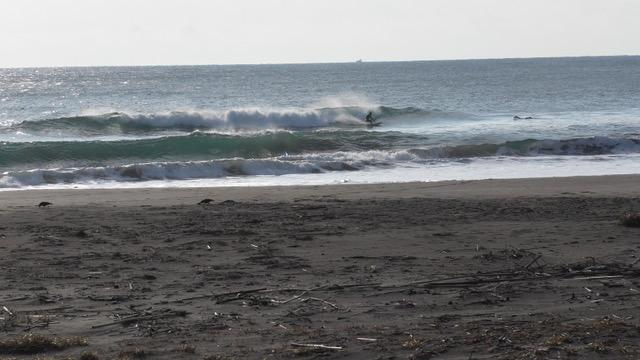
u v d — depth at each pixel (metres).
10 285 11.27
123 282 11.44
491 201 20.22
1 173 26.97
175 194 22.73
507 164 31.78
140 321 9.33
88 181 26.97
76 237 15.12
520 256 13.05
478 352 7.94
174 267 12.52
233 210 18.73
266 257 13.20
